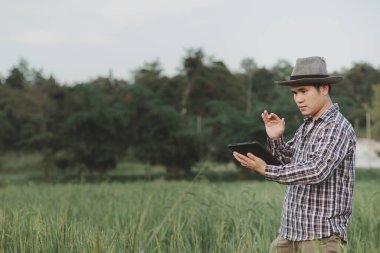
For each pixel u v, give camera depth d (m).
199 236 5.43
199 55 62.41
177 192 9.04
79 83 34.09
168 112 34.06
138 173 40.06
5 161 49.25
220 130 36.25
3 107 56.75
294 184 3.58
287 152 4.14
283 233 3.87
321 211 3.67
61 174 33.75
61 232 4.50
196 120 38.25
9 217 5.48
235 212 6.41
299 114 30.42
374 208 6.29
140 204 7.52
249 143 3.58
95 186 16.06
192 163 34.94
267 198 8.40
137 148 34.56
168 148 33.84
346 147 3.64
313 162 3.55
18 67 88.38
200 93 60.47
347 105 32.06
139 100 34.19
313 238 3.67
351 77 83.44
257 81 74.81
